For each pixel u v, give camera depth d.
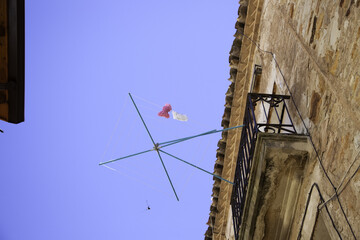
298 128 9.57
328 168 8.05
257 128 9.35
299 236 8.95
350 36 7.62
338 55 8.04
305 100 9.43
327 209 7.94
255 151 9.09
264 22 13.86
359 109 7.16
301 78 9.82
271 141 8.99
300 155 8.91
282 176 9.06
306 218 8.75
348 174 7.37
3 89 7.37
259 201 9.25
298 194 9.11
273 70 12.19
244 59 14.80
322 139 8.41
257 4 14.23
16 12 7.27
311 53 9.40
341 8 8.05
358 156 7.11
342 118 7.75
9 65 7.43
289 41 11.06
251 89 14.09
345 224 7.34
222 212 16.55
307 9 9.95
